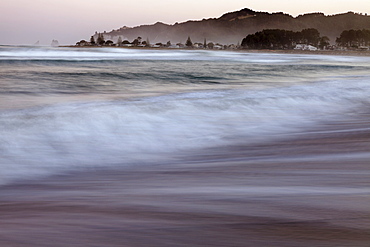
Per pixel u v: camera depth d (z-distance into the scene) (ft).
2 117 25.86
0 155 18.16
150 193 11.23
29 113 28.60
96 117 27.20
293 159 16.53
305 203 9.43
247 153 19.40
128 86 61.82
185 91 53.67
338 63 163.63
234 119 30.32
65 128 23.86
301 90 49.08
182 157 19.29
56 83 63.52
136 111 30.25
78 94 50.34
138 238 7.12
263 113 33.32
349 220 8.02
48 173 16.01
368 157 15.93
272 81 71.67
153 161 18.43
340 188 11.07
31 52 231.71
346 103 39.75
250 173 14.01
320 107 37.24
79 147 20.30
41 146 20.02
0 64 116.47
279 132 25.91
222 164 16.55
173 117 29.53
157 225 7.94
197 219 8.34
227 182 12.58
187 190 11.50
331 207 9.03
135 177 14.70
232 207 9.27
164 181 13.34
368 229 7.45
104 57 197.16
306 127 27.73
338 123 28.99
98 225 7.99
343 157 16.19
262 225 7.80
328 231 7.34
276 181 12.36
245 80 74.02
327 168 14.14
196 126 27.07
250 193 10.75
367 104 39.34
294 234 7.22
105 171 16.39
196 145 22.11
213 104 35.37
